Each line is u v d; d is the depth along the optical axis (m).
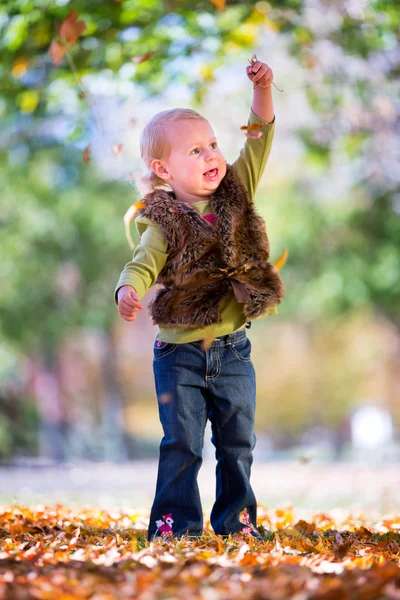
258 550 4.48
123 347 44.06
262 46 14.68
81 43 10.77
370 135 15.59
